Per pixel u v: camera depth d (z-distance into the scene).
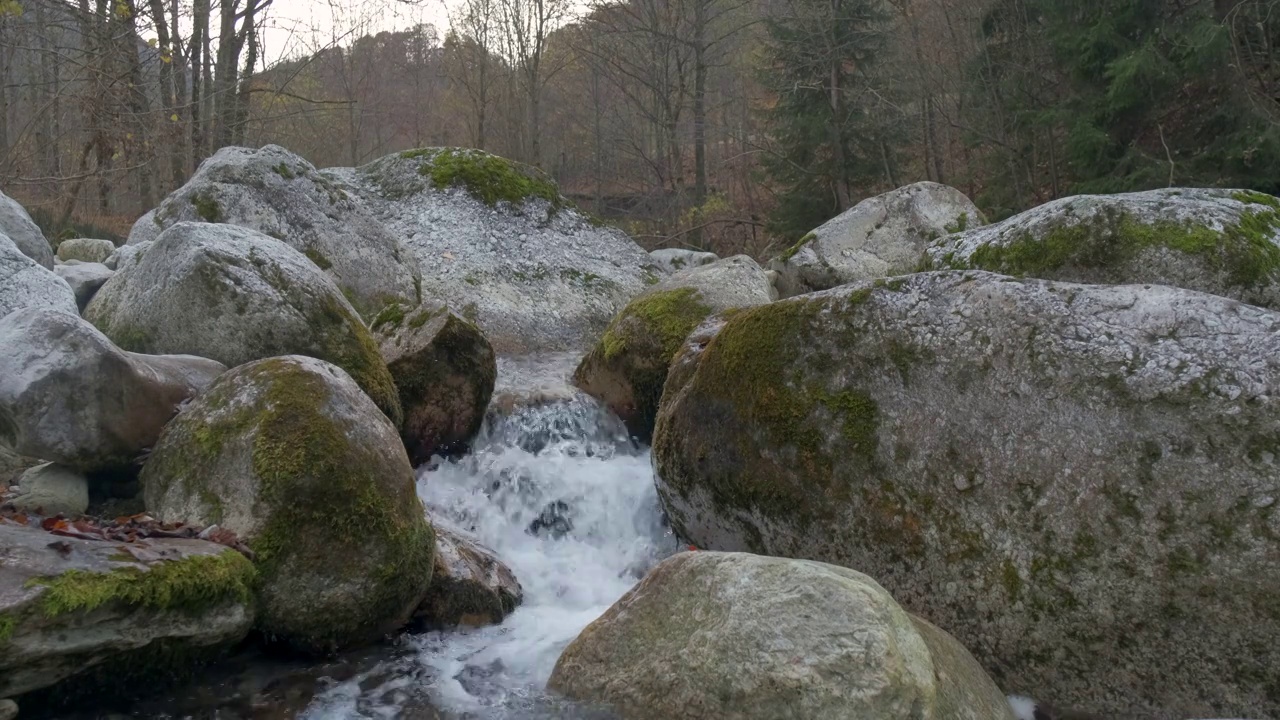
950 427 4.11
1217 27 14.52
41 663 3.16
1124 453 3.68
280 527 3.96
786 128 22.06
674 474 5.21
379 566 4.11
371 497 4.13
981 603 3.94
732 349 4.94
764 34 26.05
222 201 7.95
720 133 27.22
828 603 3.26
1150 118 16.09
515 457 6.39
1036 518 3.83
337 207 8.42
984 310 4.13
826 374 4.52
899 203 10.27
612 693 3.58
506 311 9.62
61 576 3.22
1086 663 3.72
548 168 28.92
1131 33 16.16
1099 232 4.74
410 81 33.97
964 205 10.42
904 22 21.30
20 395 4.16
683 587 3.65
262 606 3.92
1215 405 3.55
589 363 7.56
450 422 6.32
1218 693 3.48
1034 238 4.95
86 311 6.30
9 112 18.20
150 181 18.41
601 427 7.09
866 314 4.45
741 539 4.90
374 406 4.63
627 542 5.83
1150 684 3.61
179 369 4.80
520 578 5.26
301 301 5.55
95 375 4.30
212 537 3.91
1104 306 3.93
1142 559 3.59
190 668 3.72
